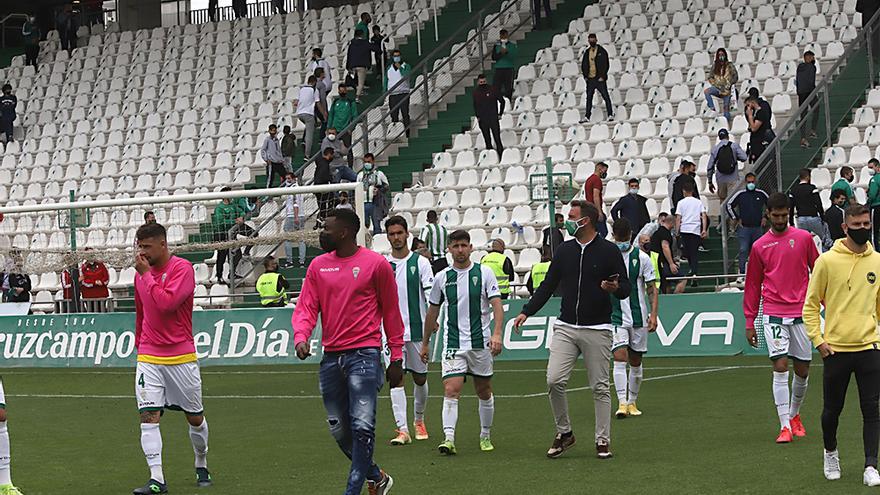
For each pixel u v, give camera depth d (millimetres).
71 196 25891
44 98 43688
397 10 43000
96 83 43594
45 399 19516
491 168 31453
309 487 11047
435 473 11461
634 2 37281
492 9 40438
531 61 36312
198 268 29047
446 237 22531
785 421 12383
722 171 26469
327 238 9875
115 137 39750
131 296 29953
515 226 28062
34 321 25062
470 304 12688
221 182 35250
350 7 44219
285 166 32281
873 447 9914
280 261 27469
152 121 39906
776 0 35469
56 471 12406
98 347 24375
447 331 12727
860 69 29266
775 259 12375
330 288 9836
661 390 17453
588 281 11805
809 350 12383
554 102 33906
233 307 26531
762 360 20344
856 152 27578
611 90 33406
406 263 13766
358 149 33344
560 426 12125
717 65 30547
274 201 29422
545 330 22062
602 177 26094
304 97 33625
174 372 11023
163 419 16438
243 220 26062
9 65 50156
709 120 30719
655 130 31281
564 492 10266
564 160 31156
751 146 27781
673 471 11023
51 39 49781
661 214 24297
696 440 12828
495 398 17328
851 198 24016
